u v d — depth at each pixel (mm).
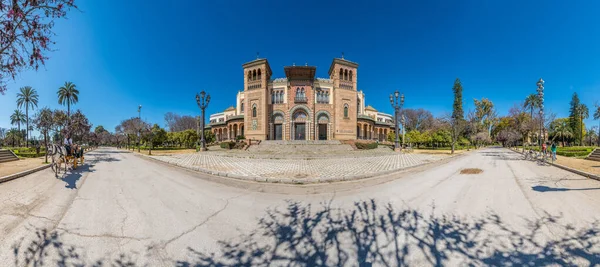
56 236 3680
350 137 39156
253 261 3049
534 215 4641
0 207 5145
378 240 3615
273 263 3002
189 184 7996
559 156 19828
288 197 6336
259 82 38812
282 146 27531
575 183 7938
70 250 3266
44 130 14695
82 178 8922
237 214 4848
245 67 39969
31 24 4574
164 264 2965
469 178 9109
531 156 18531
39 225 4117
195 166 12867
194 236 3746
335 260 3068
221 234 3832
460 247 3373
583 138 54281
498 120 52688
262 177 9164
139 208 5152
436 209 5105
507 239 3596
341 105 38688
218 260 3064
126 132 42656
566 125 47469
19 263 2951
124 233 3826
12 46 4676
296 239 3668
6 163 13594
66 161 10344
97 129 80812
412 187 7504
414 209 5125
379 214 4816
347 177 9258
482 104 51688
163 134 36875
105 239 3602
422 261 3027
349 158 18594
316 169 11812
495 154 24375
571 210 4930
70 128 16656
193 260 3059
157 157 19281
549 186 7441
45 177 9117
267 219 4551
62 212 4828
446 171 11219
